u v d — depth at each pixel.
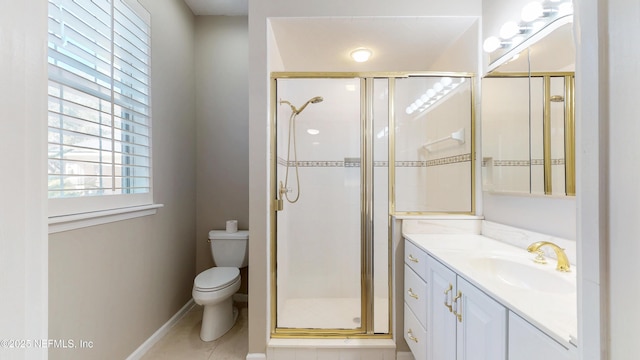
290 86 2.07
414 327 1.53
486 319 0.87
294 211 2.14
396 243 1.76
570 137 1.13
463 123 1.87
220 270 2.12
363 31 1.90
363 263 1.92
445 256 1.22
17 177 0.34
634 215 0.29
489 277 0.95
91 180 1.40
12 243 0.34
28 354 0.36
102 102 1.46
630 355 0.29
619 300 0.30
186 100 2.34
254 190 1.71
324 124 2.13
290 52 2.19
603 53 0.32
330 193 2.15
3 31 0.33
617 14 0.30
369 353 1.70
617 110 0.30
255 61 1.72
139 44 1.78
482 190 1.73
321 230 2.15
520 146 1.40
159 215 1.94
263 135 1.71
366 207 1.98
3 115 0.32
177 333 1.98
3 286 0.33
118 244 1.54
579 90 0.35
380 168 2.01
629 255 0.29
